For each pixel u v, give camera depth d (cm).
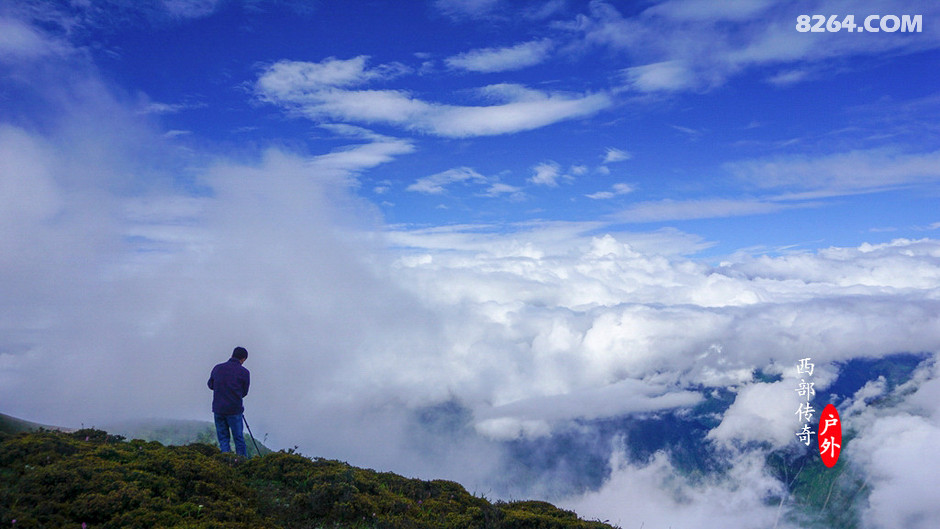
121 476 1024
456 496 1370
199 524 927
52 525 839
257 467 1291
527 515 1246
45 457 1052
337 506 1104
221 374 1512
